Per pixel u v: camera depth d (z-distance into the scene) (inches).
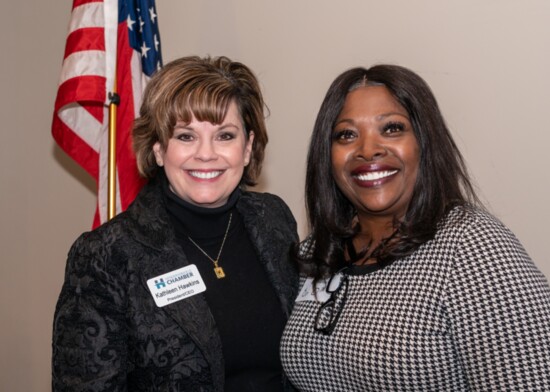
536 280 47.3
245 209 65.6
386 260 52.9
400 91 54.2
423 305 49.9
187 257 61.2
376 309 52.6
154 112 58.4
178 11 112.7
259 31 103.4
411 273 51.9
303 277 64.0
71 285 55.8
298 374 57.8
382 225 57.4
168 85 58.0
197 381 56.3
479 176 84.0
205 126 59.3
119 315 55.6
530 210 80.2
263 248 64.4
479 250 48.6
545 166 78.5
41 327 137.1
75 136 95.5
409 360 49.4
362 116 54.9
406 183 54.7
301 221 101.4
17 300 139.3
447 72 85.4
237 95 60.8
